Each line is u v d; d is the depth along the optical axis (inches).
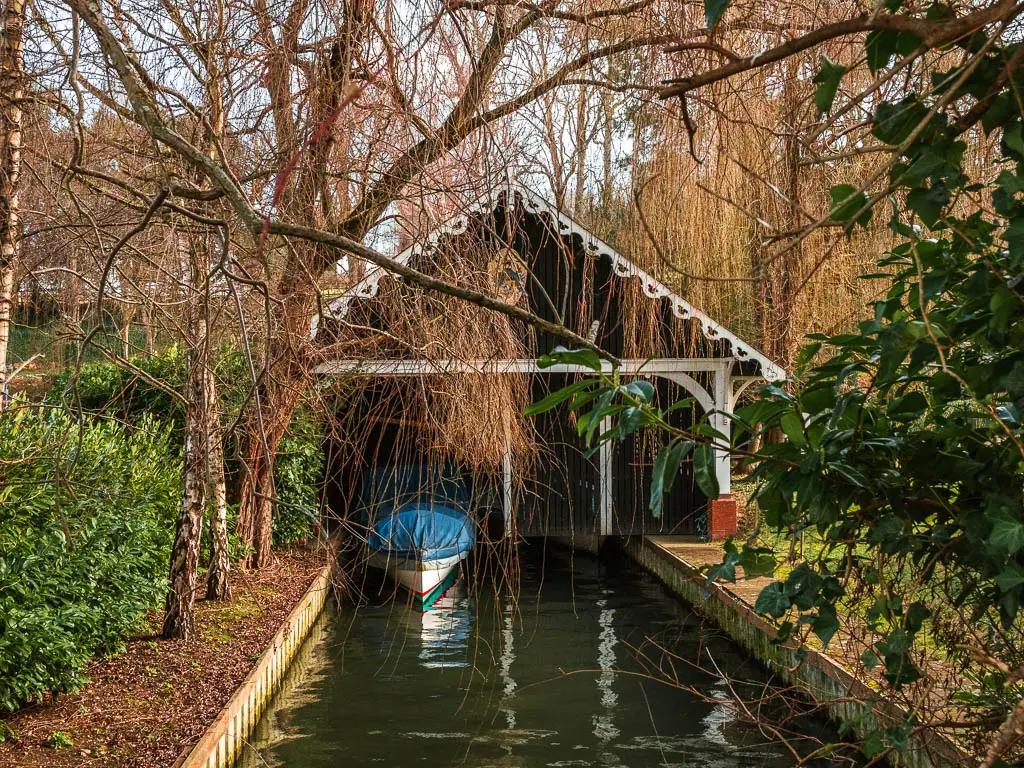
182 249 264.7
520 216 288.0
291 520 528.4
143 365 497.4
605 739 312.2
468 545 542.3
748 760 288.4
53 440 262.7
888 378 90.4
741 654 417.7
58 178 254.1
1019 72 72.7
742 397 669.3
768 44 237.6
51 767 223.3
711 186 373.7
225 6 225.1
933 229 89.1
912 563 111.8
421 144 249.1
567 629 483.2
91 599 273.0
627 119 301.0
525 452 338.6
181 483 386.9
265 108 237.1
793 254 365.4
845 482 95.9
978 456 94.2
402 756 296.7
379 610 520.7
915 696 117.3
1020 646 116.3
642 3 253.8
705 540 635.5
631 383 84.8
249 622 385.4
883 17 64.9
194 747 239.9
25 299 271.4
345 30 228.2
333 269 297.4
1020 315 84.1
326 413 310.3
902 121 75.0
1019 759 106.2
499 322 289.0
